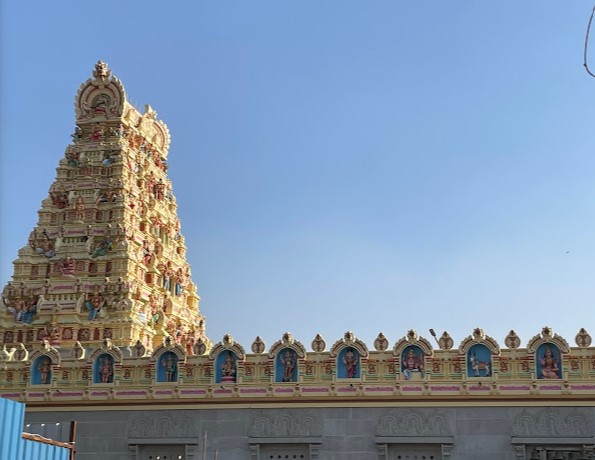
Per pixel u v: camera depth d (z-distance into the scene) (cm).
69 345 4831
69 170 5694
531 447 3494
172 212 6288
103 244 5256
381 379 3694
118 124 5853
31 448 2483
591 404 3488
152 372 3903
